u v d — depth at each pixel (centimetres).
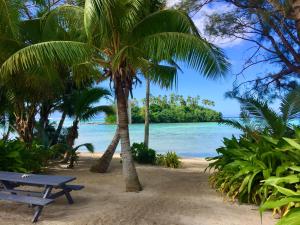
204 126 6450
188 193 811
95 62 843
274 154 644
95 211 640
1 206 662
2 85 1192
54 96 1393
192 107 8544
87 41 811
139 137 3934
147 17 797
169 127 6134
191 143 3281
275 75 1266
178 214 623
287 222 400
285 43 1139
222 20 1147
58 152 1429
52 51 736
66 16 874
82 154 2069
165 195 791
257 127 828
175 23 802
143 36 798
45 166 1225
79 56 757
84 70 909
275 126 795
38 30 1072
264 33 1184
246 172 671
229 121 871
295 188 555
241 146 805
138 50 770
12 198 586
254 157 683
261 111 827
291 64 1192
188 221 580
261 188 632
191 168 1349
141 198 758
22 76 1095
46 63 782
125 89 873
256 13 1112
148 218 597
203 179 1027
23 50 742
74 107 1482
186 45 707
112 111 1562
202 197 763
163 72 988
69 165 1302
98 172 1168
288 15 938
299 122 823
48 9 1198
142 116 7769
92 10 693
